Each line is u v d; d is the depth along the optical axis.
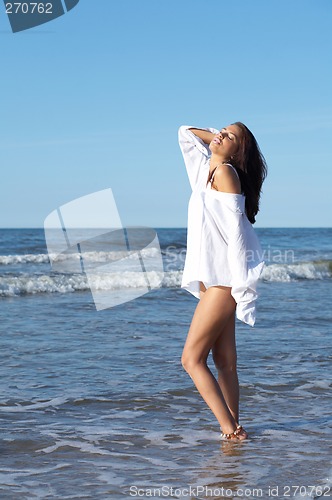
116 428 4.49
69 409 4.99
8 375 6.16
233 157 4.23
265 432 4.42
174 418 4.77
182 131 4.51
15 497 3.22
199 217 4.16
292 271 19.45
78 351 7.40
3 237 37.94
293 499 3.21
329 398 5.39
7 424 4.55
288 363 6.77
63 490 3.32
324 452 3.99
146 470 3.64
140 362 6.80
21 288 14.03
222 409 4.25
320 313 10.98
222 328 4.23
